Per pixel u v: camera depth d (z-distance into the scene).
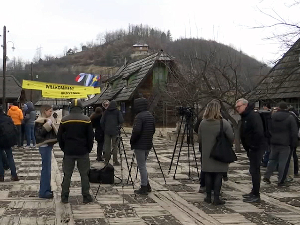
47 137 7.36
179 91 17.19
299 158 13.01
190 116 9.83
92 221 5.93
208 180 7.12
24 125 16.67
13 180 9.09
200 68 15.93
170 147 17.41
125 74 33.31
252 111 7.26
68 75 65.06
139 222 5.90
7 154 9.01
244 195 7.58
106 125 11.34
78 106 7.06
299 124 9.73
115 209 6.64
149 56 30.56
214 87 15.06
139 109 7.84
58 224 5.73
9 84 36.62
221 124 6.96
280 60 11.93
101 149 12.66
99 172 8.84
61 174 10.13
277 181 9.33
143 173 7.76
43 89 26.33
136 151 7.75
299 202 7.25
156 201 7.21
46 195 7.36
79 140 6.93
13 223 5.78
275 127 8.70
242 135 7.32
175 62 22.06
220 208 6.77
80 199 7.34
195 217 6.16
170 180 9.31
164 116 27.11
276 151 8.73
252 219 6.10
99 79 44.22
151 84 27.41
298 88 16.81
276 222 5.95
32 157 13.46
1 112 8.90
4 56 27.14
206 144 7.02
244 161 12.69
